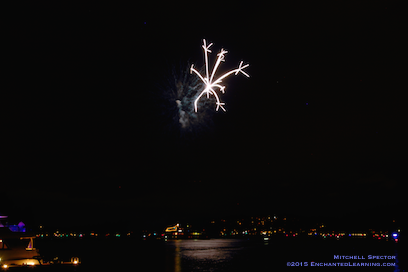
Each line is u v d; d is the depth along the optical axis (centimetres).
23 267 3884
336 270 5197
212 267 5609
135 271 4991
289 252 9556
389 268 5378
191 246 14612
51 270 3925
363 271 5056
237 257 7806
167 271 5028
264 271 5094
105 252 9794
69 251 10300
